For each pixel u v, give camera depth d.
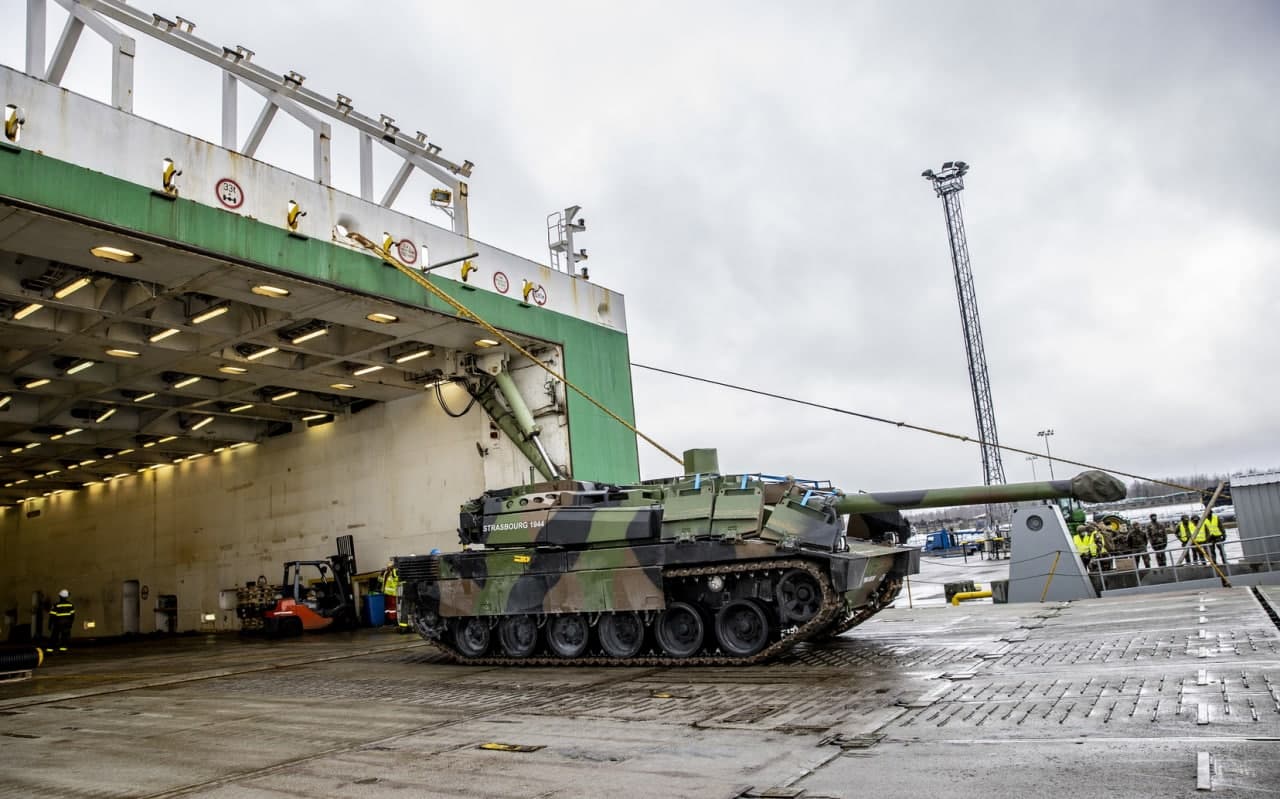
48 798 7.47
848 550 14.85
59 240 17.30
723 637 14.10
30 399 29.58
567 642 15.83
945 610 20.77
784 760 7.05
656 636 14.79
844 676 11.43
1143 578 21.95
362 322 23.56
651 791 6.39
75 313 22.19
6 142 15.47
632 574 14.70
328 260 20.58
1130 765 6.07
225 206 18.73
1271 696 7.85
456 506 28.88
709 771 6.86
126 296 21.34
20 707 14.03
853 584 13.71
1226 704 7.68
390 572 29.12
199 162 18.42
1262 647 10.55
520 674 14.45
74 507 46.06
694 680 12.26
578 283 27.88
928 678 10.60
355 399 32.56
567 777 6.97
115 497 43.50
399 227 22.50
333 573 31.11
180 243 17.80
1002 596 23.03
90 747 9.89
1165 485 15.20
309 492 33.94
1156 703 7.98
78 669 21.23
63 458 38.16
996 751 6.79
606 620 15.22
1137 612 15.97
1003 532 62.12
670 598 14.87
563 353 26.58
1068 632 13.98
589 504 16.08
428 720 10.23
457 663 16.91
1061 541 21.47
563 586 15.40
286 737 9.69
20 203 15.56
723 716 9.22
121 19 18.47
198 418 34.03
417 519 29.98
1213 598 17.22
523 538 16.05
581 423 26.58
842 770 6.61
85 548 45.00
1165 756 6.22
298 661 19.22
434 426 29.94
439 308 22.92
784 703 9.74
